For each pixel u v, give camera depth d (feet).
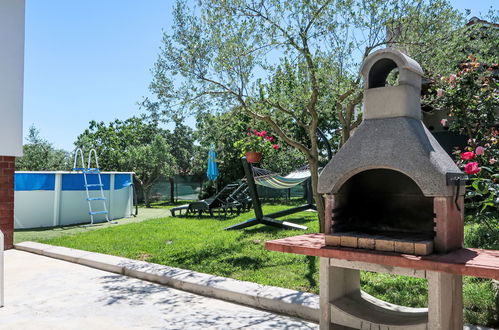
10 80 26.07
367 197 10.52
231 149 59.98
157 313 13.60
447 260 7.34
